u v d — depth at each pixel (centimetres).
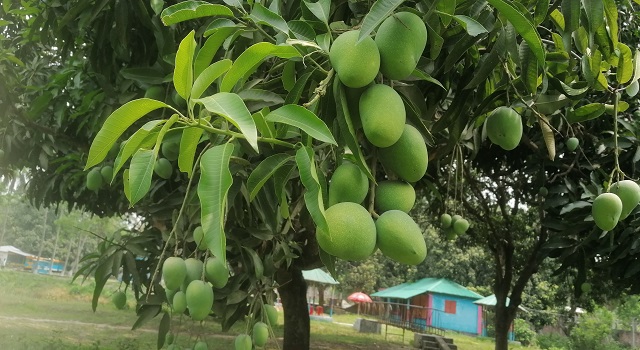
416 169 124
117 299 302
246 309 286
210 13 143
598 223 191
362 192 123
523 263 745
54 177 464
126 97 277
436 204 593
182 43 100
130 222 583
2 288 1800
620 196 192
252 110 165
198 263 202
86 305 1545
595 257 425
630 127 346
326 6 140
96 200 517
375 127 113
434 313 2328
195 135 119
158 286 276
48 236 4641
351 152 125
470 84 159
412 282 2608
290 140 160
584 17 159
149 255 324
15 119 375
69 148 429
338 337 1355
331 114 132
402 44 119
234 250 288
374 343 1297
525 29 133
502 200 608
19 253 4359
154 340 871
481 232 693
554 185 395
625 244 346
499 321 621
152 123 104
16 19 399
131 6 242
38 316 1143
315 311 2602
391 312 2608
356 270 3064
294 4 200
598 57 172
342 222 112
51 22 281
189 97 107
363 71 113
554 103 193
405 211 129
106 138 103
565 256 364
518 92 181
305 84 147
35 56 440
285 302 566
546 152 383
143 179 104
